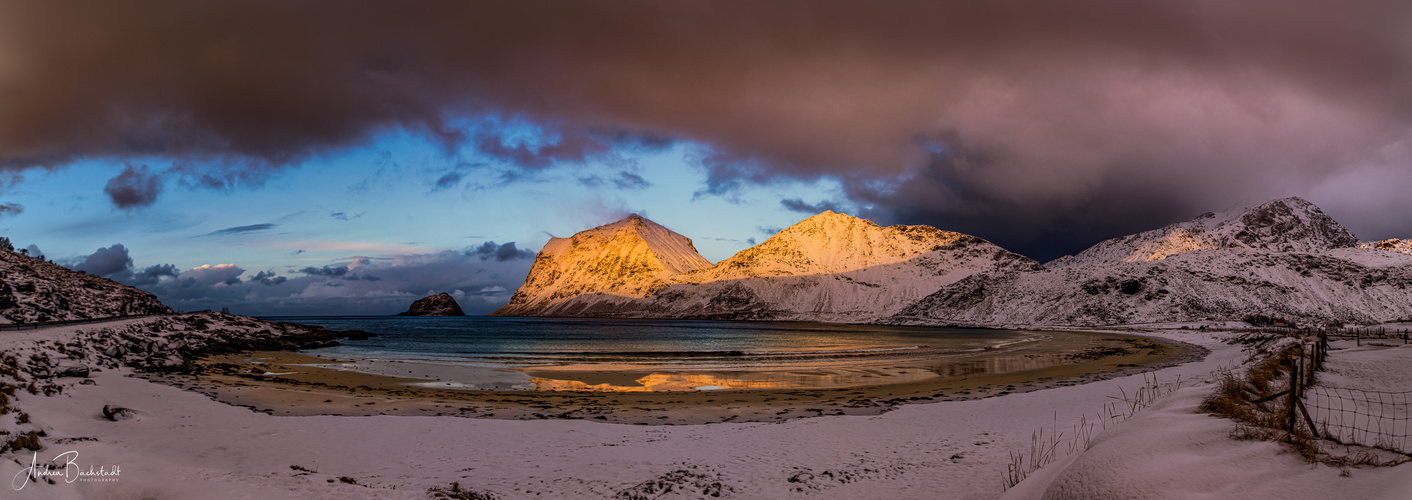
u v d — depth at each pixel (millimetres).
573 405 23906
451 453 15594
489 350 61625
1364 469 8125
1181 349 58344
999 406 21828
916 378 35469
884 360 50219
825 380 34719
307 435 16984
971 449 14992
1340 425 13039
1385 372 23250
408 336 94750
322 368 39000
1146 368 37500
